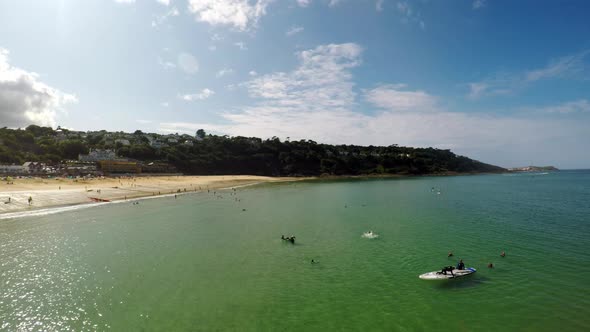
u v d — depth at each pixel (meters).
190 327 20.33
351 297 24.64
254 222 52.78
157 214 60.38
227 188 122.69
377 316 21.81
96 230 46.25
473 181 174.75
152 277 28.34
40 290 25.53
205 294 25.03
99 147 193.25
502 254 34.56
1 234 43.50
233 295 24.91
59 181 107.25
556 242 39.16
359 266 31.34
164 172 170.62
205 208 68.81
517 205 71.88
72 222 51.97
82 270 29.91
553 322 21.02
